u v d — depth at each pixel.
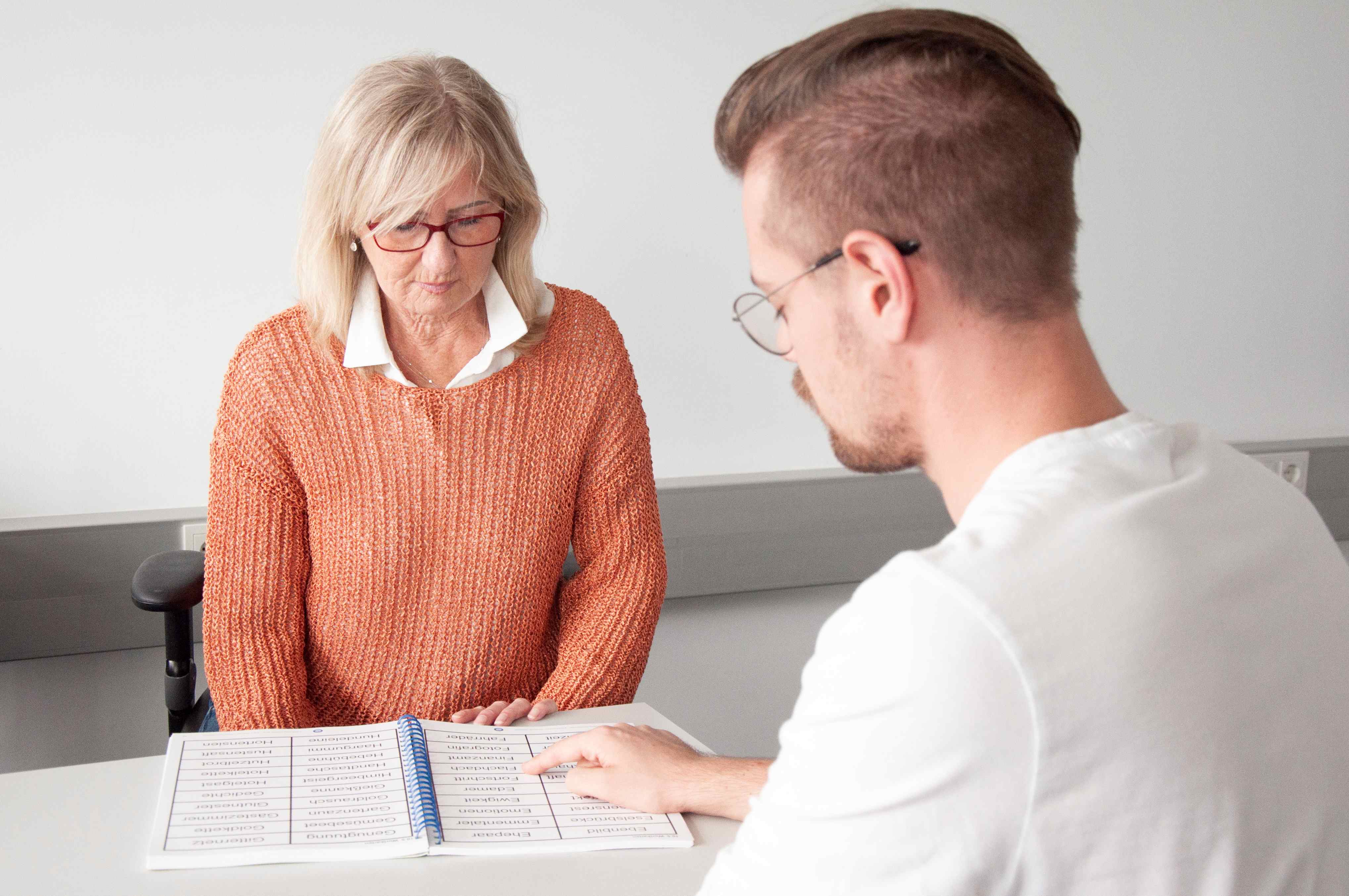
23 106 2.03
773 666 2.75
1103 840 0.59
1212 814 0.60
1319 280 2.95
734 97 0.78
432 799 1.05
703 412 2.57
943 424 0.72
